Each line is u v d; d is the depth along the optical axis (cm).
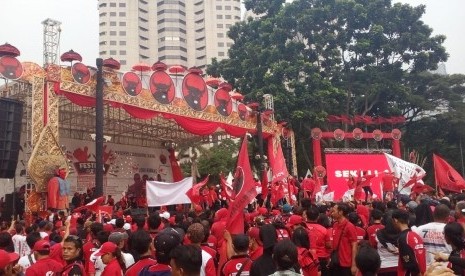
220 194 2058
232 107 2648
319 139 3475
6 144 1675
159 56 10275
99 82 1797
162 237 452
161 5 10356
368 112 4172
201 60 10519
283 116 3356
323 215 855
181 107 2331
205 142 3362
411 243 603
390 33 3928
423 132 4359
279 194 1700
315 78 3422
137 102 2133
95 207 1159
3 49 1719
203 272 543
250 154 3697
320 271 772
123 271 564
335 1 3719
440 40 3956
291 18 3709
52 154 1797
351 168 2941
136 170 3058
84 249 689
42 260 527
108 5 9819
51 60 1892
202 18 10544
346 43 3891
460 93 4388
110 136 2939
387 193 1861
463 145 4459
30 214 1617
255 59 3728
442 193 1491
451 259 433
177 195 1388
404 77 4134
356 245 721
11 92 2019
